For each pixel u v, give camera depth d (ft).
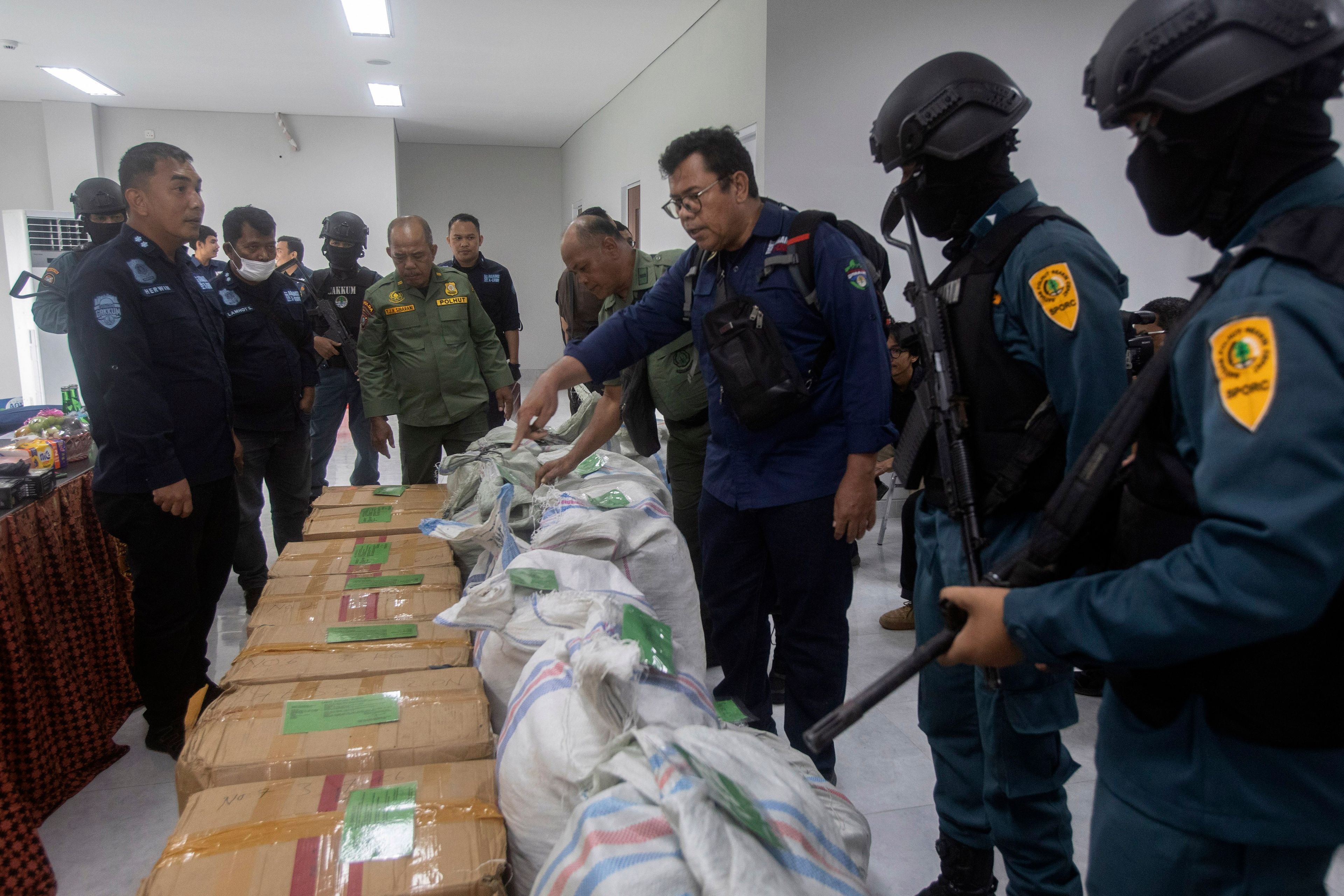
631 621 4.39
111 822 6.23
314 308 13.26
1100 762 2.93
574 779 3.60
